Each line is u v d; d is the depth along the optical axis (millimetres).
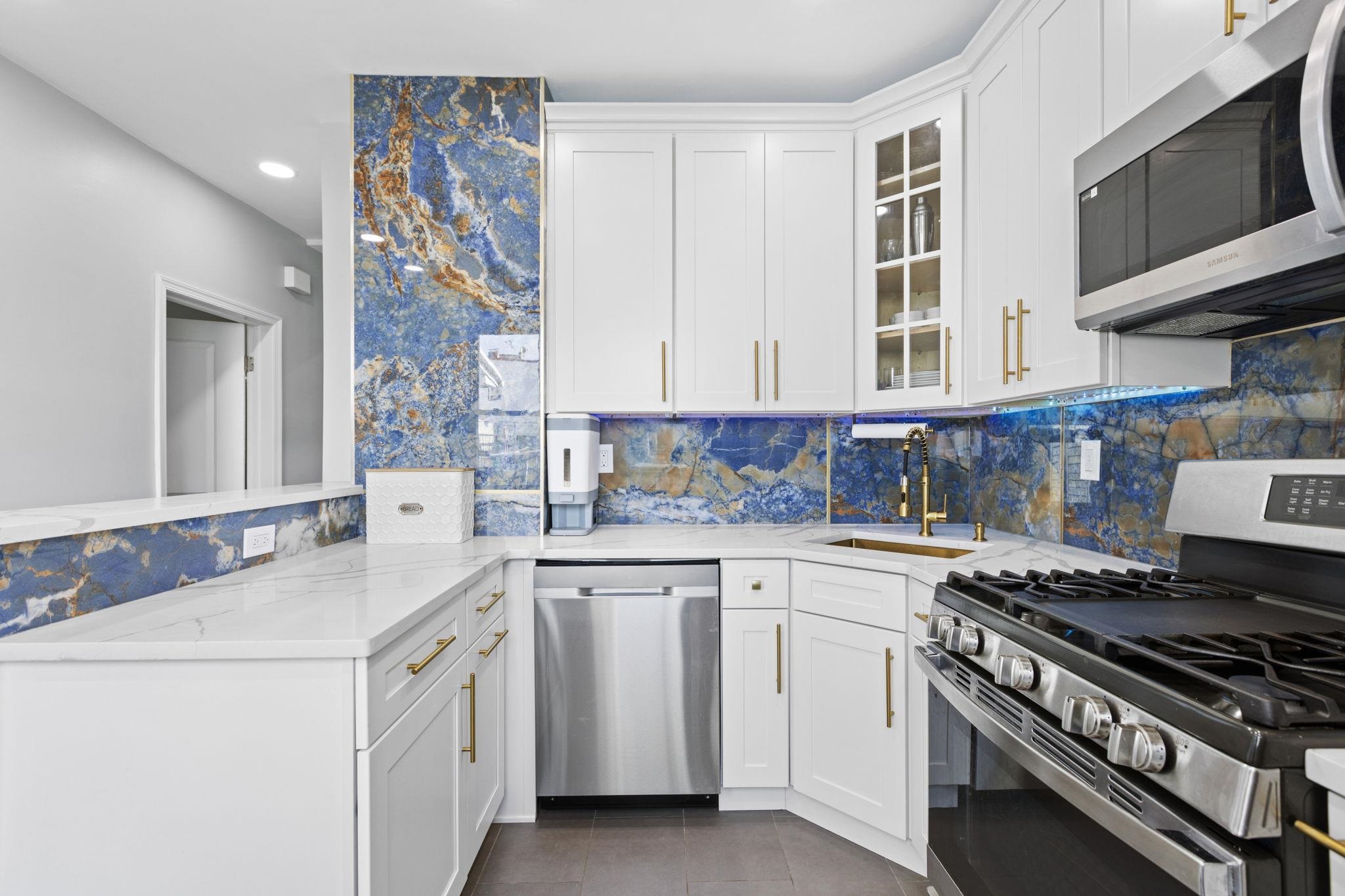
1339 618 998
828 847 1830
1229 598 1136
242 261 3271
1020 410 2146
